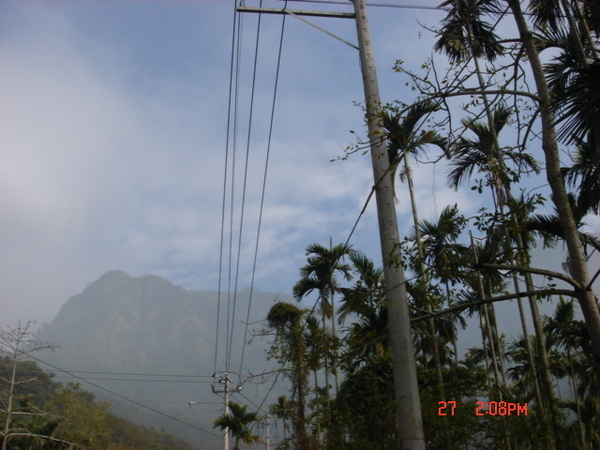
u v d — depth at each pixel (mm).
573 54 10945
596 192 11305
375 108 10094
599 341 7750
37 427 34938
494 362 18969
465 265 8945
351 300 10016
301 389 19422
